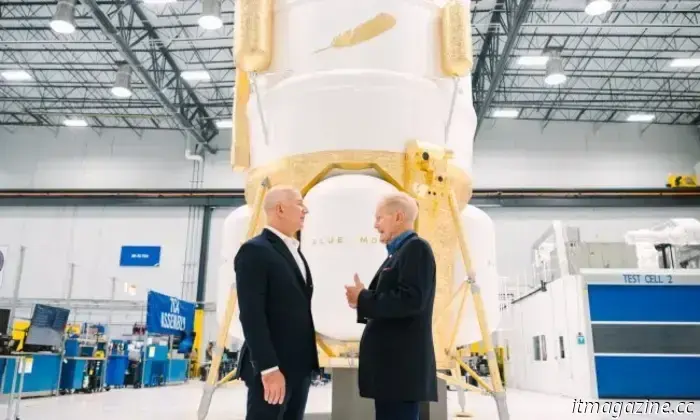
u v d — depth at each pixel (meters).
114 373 14.95
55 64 20.70
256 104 5.33
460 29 5.09
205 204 24.17
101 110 24.25
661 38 18.97
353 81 4.82
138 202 24.36
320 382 21.47
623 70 20.91
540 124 24.45
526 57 17.44
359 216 4.46
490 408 8.71
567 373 12.58
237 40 5.17
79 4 17.69
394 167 4.73
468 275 4.55
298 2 5.14
